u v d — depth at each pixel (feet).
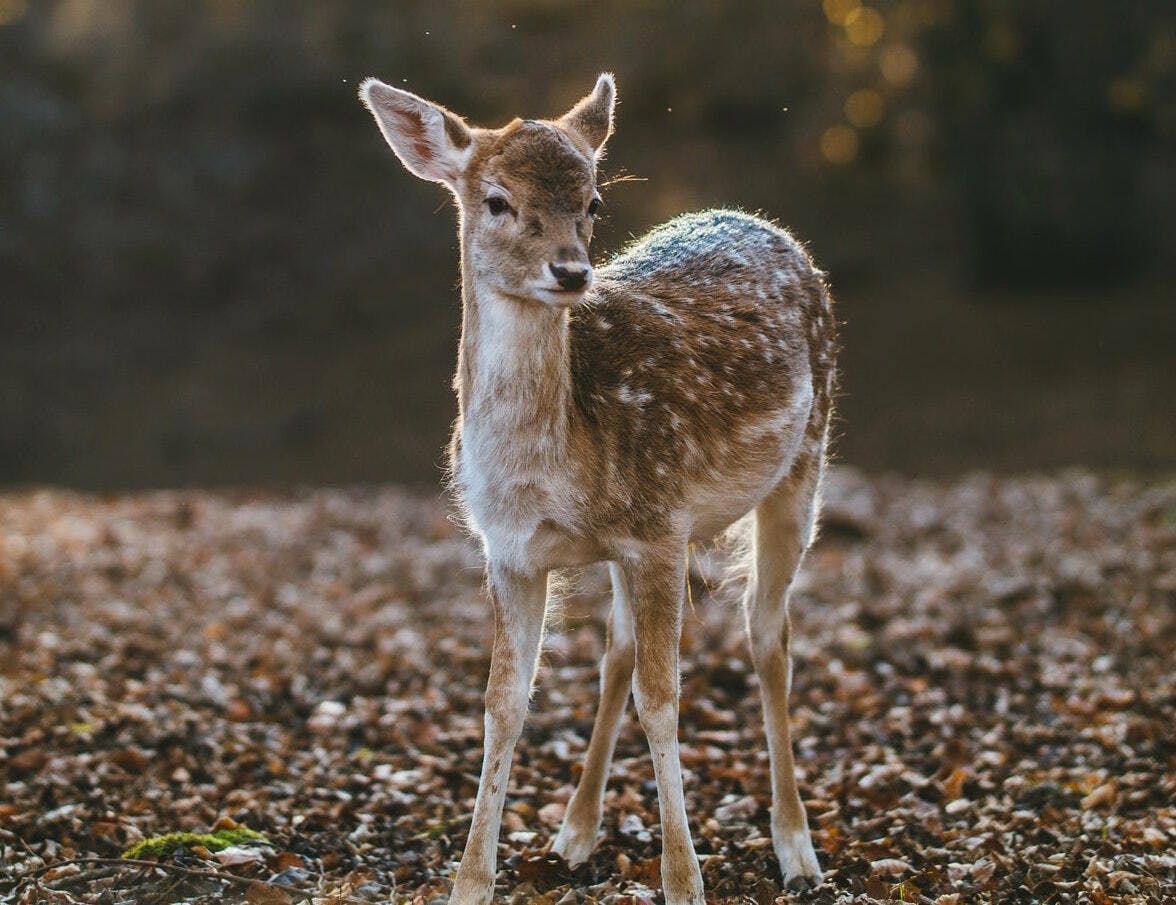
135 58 101.96
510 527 18.52
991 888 19.61
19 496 61.26
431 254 98.27
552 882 20.17
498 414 18.12
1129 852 20.66
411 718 28.25
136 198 98.63
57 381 88.84
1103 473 62.85
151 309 95.50
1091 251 91.20
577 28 100.42
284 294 96.27
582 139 19.52
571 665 32.55
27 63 102.63
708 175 98.27
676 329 19.94
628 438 18.65
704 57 98.94
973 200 92.17
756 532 21.72
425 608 39.04
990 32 84.23
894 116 92.02
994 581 39.45
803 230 96.89
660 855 21.13
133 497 62.08
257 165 99.96
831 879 20.25
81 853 20.61
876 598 38.73
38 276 94.89
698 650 33.12
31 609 37.06
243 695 30.04
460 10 101.04
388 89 19.11
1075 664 31.22
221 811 22.58
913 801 23.21
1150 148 90.48
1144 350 83.56
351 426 83.30
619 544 18.65
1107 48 81.66
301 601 39.65
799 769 25.12
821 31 96.68
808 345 22.13
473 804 23.52
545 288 17.57
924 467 71.00
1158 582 37.63
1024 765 24.80
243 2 103.40
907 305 92.27
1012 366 83.46
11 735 25.80
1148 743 25.23
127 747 25.45
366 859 20.92
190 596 40.16
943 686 30.30
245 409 85.66
